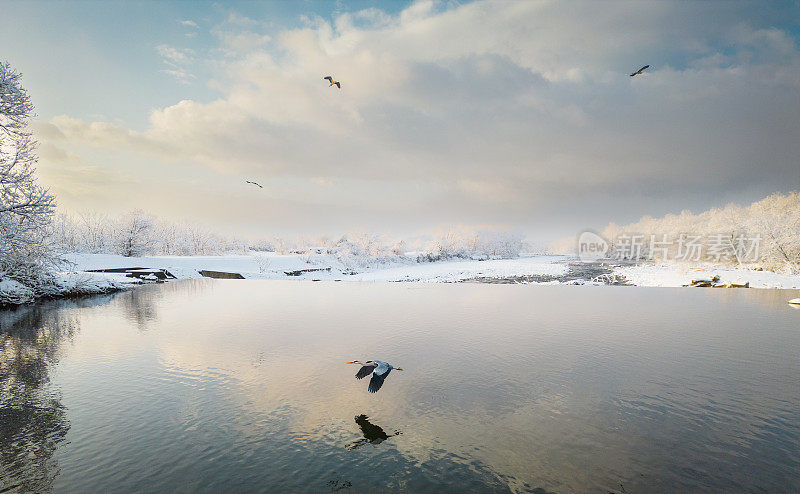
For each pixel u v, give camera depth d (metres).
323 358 16.09
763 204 71.62
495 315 25.89
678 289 41.78
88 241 69.31
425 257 88.19
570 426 10.40
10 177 24.73
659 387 13.10
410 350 17.31
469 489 7.69
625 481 8.00
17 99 24.86
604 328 21.86
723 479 8.06
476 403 11.81
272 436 9.83
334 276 60.50
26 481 7.89
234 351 17.09
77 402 11.80
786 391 12.78
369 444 9.46
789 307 29.50
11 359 15.94
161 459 8.73
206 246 100.81
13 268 28.30
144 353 16.72
